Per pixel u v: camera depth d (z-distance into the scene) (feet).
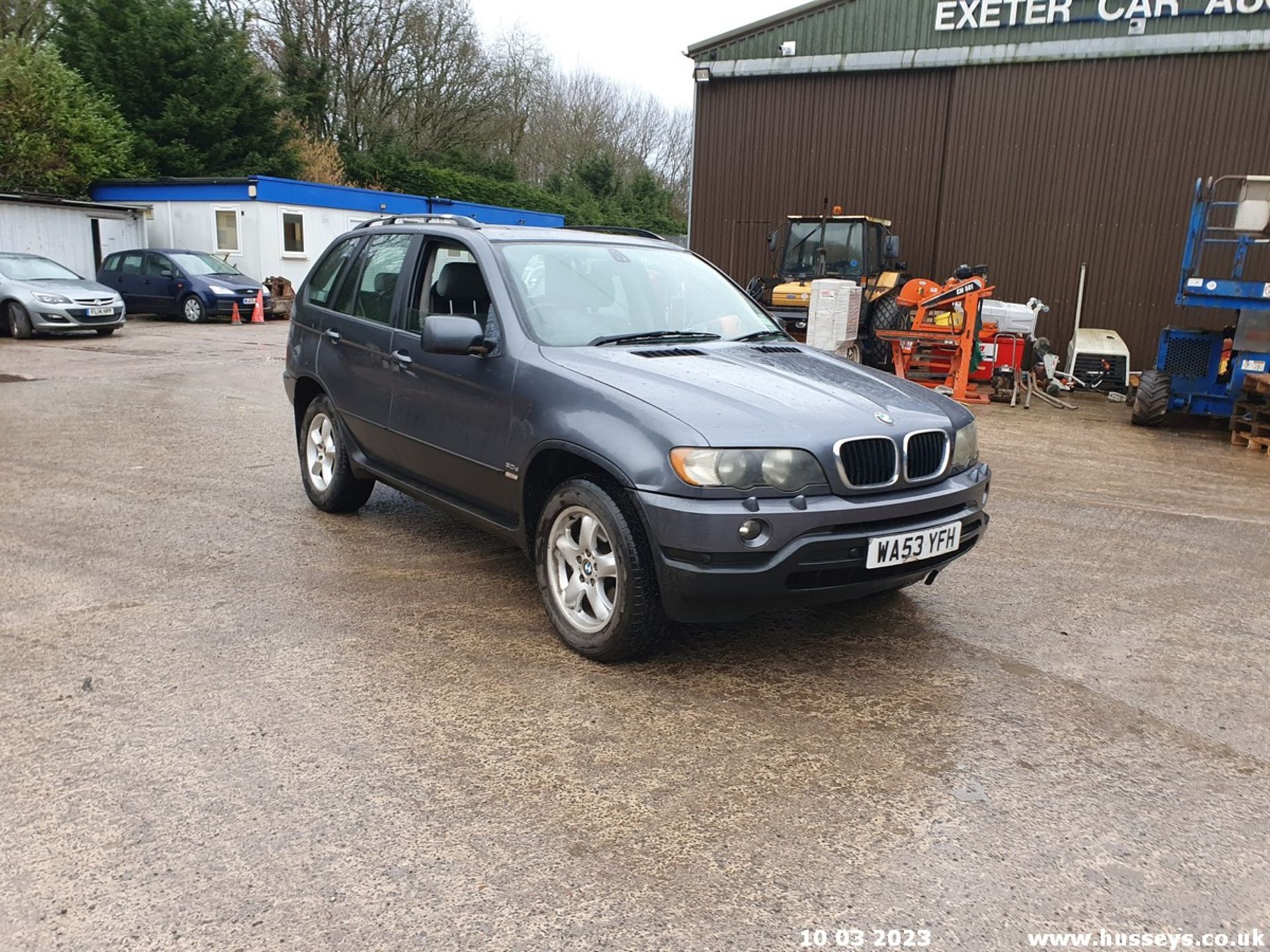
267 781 9.48
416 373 15.16
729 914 7.70
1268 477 26.45
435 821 8.86
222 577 15.31
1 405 31.19
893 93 54.34
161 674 11.80
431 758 9.97
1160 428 35.01
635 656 12.29
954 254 54.19
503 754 10.11
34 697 11.12
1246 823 9.16
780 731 10.77
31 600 14.17
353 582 15.23
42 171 78.38
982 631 13.99
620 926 7.52
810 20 55.36
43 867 8.07
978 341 40.63
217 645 12.69
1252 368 31.63
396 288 16.31
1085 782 9.85
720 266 60.23
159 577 15.25
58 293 51.65
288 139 100.99
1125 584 16.43
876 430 11.68
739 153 58.54
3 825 8.65
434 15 130.21
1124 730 11.02
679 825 8.90
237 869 8.10
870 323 45.21
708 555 10.78
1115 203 50.31
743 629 13.79
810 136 56.65
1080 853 8.63
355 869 8.14
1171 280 49.83
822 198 56.95
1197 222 32.42
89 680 11.58
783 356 14.33
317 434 18.94
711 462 10.82
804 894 7.97
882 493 11.64
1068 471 26.37
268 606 14.11
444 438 14.57
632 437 11.34
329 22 124.36
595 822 8.91
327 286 18.74
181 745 10.11
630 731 10.65
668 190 173.88
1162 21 47.91
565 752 10.18
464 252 15.10
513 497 13.26
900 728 10.91
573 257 15.23
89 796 9.14
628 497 11.38
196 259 67.21
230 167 96.37
